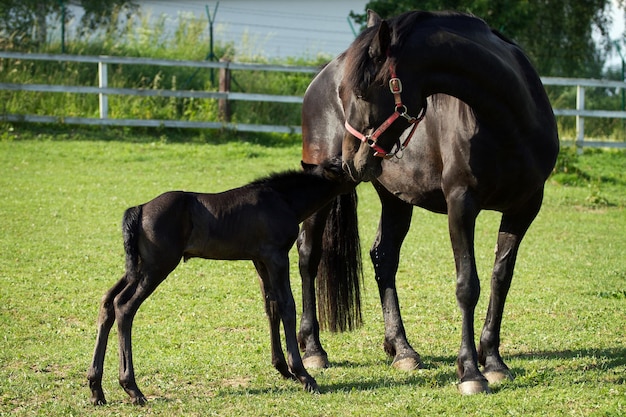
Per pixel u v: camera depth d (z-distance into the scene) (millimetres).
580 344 8961
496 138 7160
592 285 11992
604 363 8047
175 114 24688
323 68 9648
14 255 12883
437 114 7773
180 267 12789
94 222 15141
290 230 7441
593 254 14117
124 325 6898
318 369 8305
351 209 8711
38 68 25312
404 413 6566
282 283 7395
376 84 6816
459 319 10273
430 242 14852
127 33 30109
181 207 7086
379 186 8945
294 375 7723
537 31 35688
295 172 7645
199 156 21281
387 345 8625
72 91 22891
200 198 7258
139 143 22328
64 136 22438
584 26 36219
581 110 23984
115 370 8156
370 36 6969
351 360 8680
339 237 8711
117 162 20312
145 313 10383
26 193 17031
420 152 8070
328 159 7797
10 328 9539
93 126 23297
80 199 16781
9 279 11633
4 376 7828
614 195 19812
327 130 9133
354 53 6953
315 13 39219
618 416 6332
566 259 13688
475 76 6977
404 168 8305
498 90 7004
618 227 16453
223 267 12906
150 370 8039
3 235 13992
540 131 7398
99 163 20125
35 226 14664
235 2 38594
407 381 7695
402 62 6836
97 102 24688
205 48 29375
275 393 7234
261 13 38906
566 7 36188
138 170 19625
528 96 7270
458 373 7348
